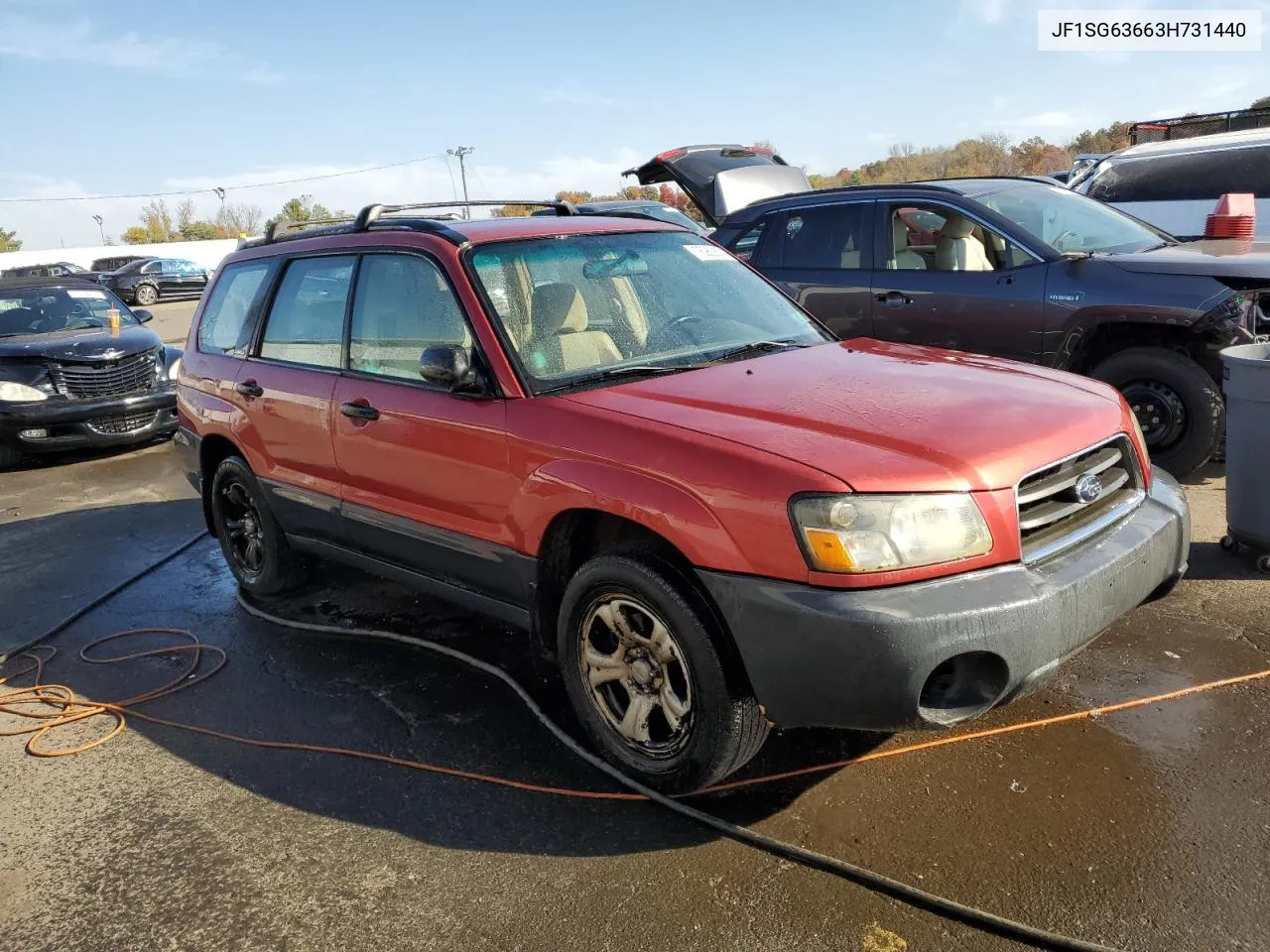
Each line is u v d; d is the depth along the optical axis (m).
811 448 2.73
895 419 2.92
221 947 2.59
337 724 3.76
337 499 4.23
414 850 2.94
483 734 3.59
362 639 4.55
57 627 5.00
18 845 3.13
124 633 4.89
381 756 3.49
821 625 2.54
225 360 4.99
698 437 2.88
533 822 3.03
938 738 3.31
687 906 2.60
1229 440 4.47
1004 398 3.15
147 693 4.17
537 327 3.57
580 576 3.15
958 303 6.34
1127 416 3.30
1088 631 2.79
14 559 6.33
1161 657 3.74
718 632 2.81
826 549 2.56
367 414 3.92
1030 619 2.60
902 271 6.69
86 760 3.64
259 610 4.97
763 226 7.55
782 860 2.75
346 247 4.27
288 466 4.52
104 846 3.08
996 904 2.51
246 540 5.24
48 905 2.82
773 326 4.11
